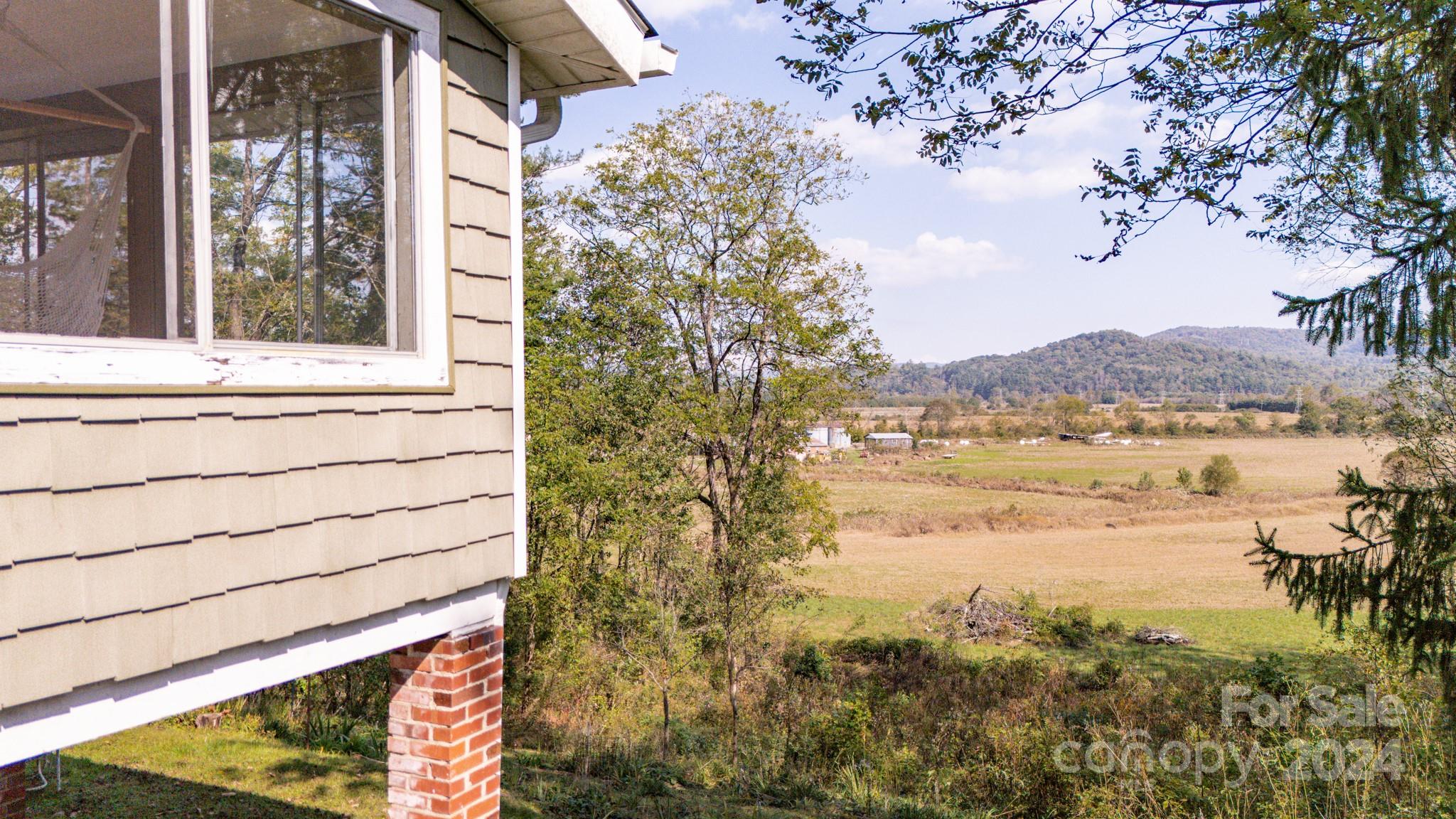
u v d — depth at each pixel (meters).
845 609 33.22
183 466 3.24
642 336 21.64
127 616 3.06
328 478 3.81
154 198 3.16
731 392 22.73
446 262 4.38
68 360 2.89
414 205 4.23
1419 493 6.42
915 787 14.15
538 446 18.03
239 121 3.49
